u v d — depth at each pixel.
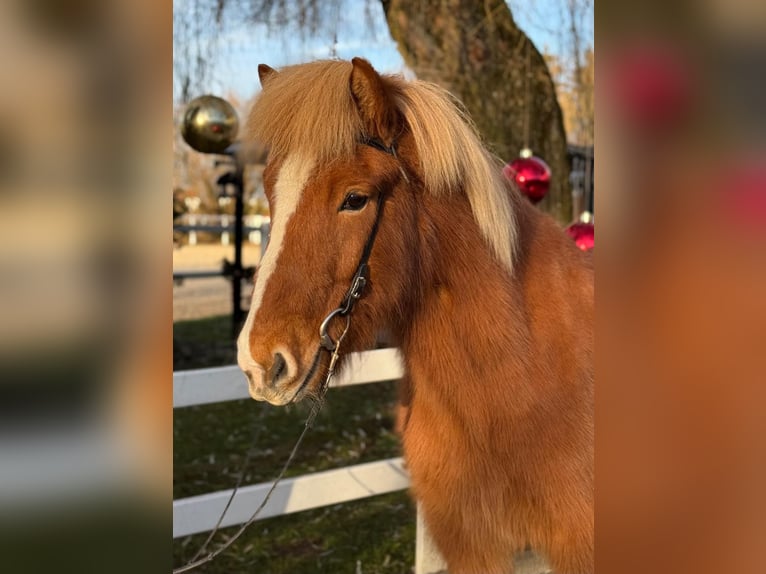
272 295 1.35
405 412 1.90
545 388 1.60
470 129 1.70
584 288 1.76
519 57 5.40
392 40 5.43
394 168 1.47
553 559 1.69
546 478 1.62
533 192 2.83
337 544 2.99
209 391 2.35
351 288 1.42
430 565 2.31
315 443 4.25
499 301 1.60
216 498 2.30
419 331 1.64
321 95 1.39
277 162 1.42
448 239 1.61
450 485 1.68
